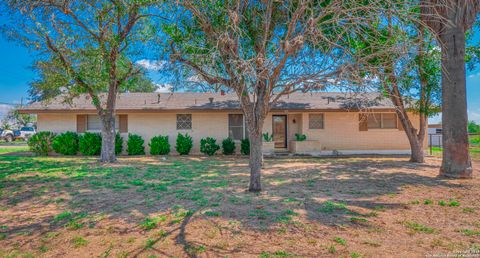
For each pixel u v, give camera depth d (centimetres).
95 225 394
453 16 716
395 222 397
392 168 954
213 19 541
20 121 3712
